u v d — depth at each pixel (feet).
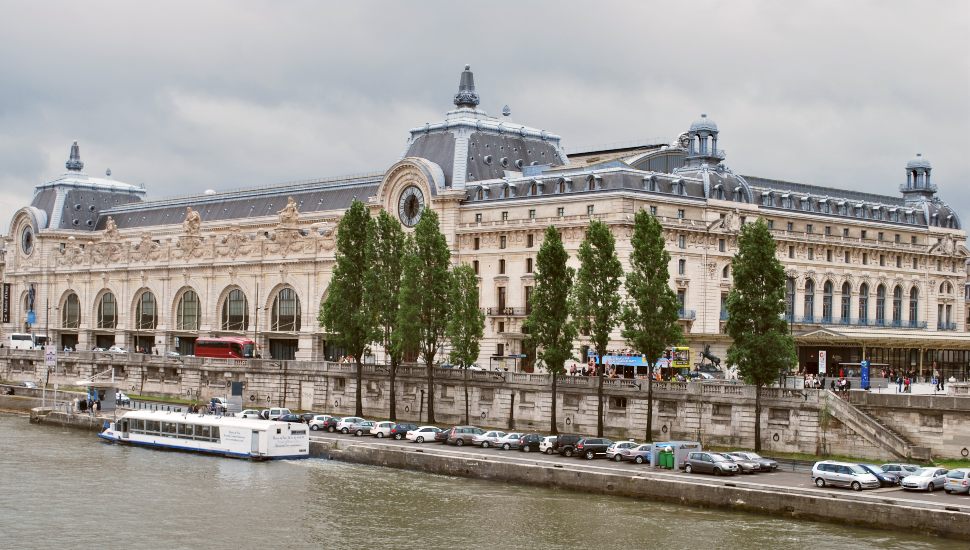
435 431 427.33
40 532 316.40
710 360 538.47
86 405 548.31
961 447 361.71
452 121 646.33
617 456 380.99
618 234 538.88
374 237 505.25
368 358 618.85
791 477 346.54
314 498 352.69
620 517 321.93
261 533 315.17
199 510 339.77
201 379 593.83
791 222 627.87
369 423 454.40
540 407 448.65
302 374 542.57
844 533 299.99
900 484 329.72
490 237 589.32
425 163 616.39
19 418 570.87
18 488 371.35
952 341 511.81
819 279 626.64
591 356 515.91
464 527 317.22
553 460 380.58
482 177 629.10
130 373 634.84
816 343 524.11
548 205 569.64
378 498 351.46
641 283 415.64
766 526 308.60
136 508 342.85
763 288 395.75
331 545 303.27
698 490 330.75
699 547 292.40
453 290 472.44
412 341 473.67
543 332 434.71
